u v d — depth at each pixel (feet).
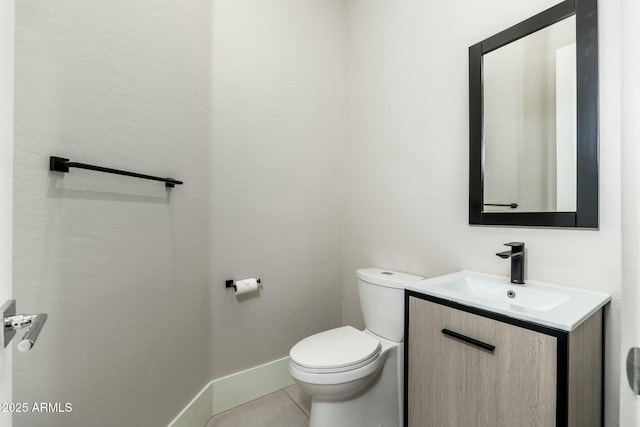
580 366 2.71
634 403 1.24
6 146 1.55
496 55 4.28
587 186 3.41
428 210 5.17
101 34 3.21
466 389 3.18
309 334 6.51
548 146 3.77
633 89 1.33
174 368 4.31
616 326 3.21
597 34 3.34
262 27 5.74
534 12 3.90
